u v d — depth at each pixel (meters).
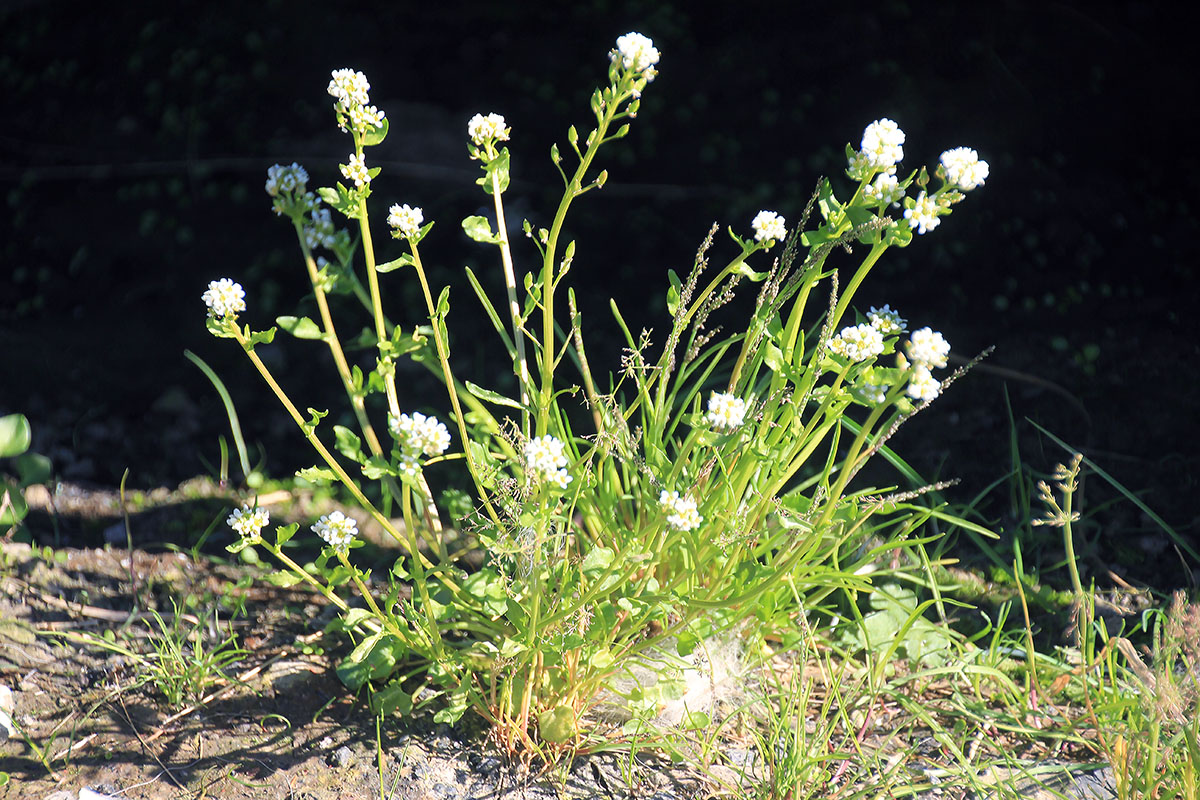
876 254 1.27
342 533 1.27
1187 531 1.50
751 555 1.32
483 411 1.34
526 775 1.28
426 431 1.23
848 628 1.37
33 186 2.18
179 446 1.59
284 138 2.29
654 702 1.30
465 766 1.29
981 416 1.62
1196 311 1.85
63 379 1.66
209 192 2.14
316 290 1.30
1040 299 1.88
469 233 1.30
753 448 1.29
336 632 1.38
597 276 1.91
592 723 1.31
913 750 1.30
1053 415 1.62
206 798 1.26
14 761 1.28
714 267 1.93
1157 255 2.00
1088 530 1.50
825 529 1.29
